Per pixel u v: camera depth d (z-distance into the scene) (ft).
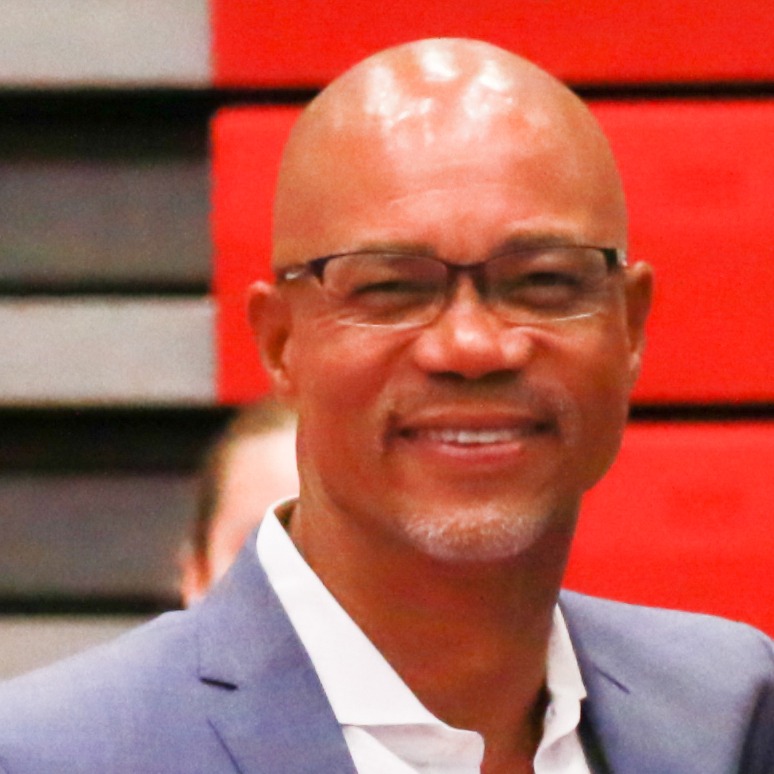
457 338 8.74
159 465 25.07
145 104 24.52
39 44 23.75
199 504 19.80
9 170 24.44
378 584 9.50
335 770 9.19
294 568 9.86
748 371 23.24
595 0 23.30
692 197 23.27
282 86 23.73
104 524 24.84
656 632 11.96
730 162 23.18
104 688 9.22
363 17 23.34
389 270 8.95
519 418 9.03
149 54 23.75
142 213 24.49
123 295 24.53
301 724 9.32
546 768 10.34
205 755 9.03
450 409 8.93
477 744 9.62
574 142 9.37
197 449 25.00
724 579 23.52
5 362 24.03
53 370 24.07
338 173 9.14
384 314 9.05
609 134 23.26
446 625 9.52
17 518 24.80
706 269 23.25
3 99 24.20
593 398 9.33
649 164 23.27
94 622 24.43
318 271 9.22
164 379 24.00
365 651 9.59
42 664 24.25
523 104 9.25
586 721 10.82
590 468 9.52
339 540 9.67
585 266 9.21
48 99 24.26
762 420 24.21
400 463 9.11
